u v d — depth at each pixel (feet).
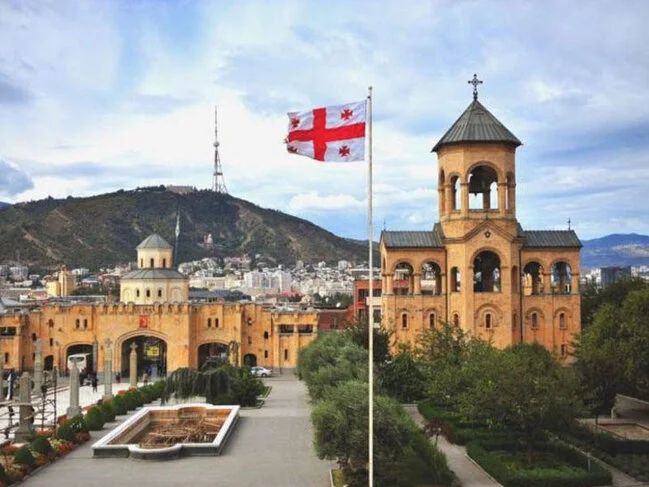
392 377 287.07
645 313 249.34
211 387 297.12
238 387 297.74
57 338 443.73
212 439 224.74
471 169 343.67
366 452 163.53
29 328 444.14
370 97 156.56
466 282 340.80
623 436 223.10
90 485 171.73
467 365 226.99
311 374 267.80
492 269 363.15
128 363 460.96
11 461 189.98
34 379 357.41
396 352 343.26
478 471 185.26
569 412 189.47
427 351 292.61
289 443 219.82
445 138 349.20
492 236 342.03
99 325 440.45
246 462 194.49
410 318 346.54
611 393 239.50
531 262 354.54
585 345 251.80
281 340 450.30
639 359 235.20
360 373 239.30
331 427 167.53
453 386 223.51
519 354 219.61
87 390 375.86
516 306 347.15
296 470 185.06
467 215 342.64
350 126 156.56
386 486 165.89
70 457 203.31
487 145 342.44
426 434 207.31
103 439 210.59
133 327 440.45
